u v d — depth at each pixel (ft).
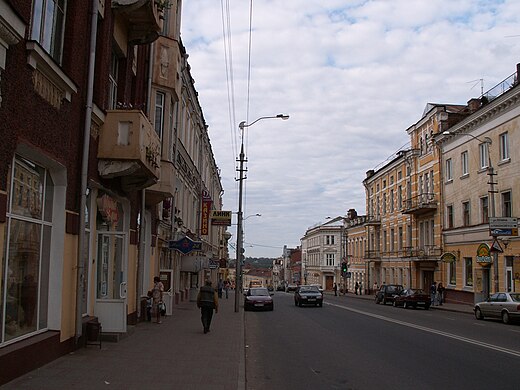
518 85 99.35
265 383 31.55
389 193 188.75
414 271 158.61
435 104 148.25
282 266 514.27
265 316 88.28
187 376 30.40
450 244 133.69
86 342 38.50
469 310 106.83
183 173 95.71
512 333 60.13
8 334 27.63
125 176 45.29
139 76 54.65
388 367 36.78
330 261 327.67
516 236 100.58
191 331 54.65
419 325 69.36
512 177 104.47
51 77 29.81
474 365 37.35
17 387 24.97
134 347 40.34
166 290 72.69
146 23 47.09
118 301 42.73
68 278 34.37
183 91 86.69
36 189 31.37
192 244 77.66
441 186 139.54
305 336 56.70
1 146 24.26
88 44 36.83
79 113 35.55
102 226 46.52
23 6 25.73
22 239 29.30
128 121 40.52
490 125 113.70
